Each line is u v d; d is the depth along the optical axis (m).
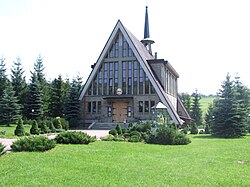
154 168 9.63
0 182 7.60
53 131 28.52
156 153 13.50
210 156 12.66
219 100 28.91
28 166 9.60
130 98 36.66
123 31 37.59
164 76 39.41
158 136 18.77
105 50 38.06
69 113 38.91
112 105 38.00
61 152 12.82
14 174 8.48
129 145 16.62
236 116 27.36
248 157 12.45
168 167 9.85
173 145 17.89
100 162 10.55
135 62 37.50
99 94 38.56
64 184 7.45
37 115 44.41
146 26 49.31
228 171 9.33
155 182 7.77
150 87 36.38
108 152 13.23
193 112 65.00
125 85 37.53
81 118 38.91
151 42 48.97
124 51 38.06
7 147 14.66
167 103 34.44
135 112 36.56
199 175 8.70
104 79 38.62
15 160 10.63
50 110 49.94
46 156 11.60
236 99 28.94
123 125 34.69
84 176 8.30
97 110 38.50
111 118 37.72
